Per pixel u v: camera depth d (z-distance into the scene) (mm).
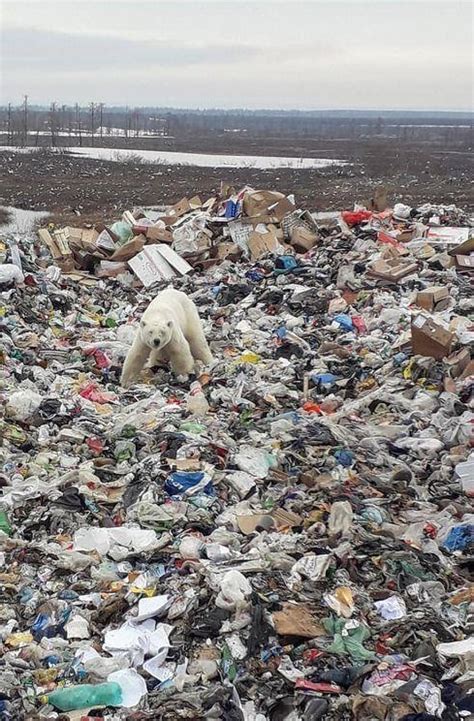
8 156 64375
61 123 151875
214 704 4938
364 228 18781
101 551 6695
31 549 6707
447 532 7086
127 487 7789
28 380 10938
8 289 15016
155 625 5789
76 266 18609
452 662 5383
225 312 15281
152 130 152000
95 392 10766
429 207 20578
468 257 16422
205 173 56750
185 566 6395
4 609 6016
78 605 6043
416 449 8914
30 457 8516
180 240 19047
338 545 6734
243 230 19219
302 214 19391
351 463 8391
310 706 4918
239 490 7770
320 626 5645
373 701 4895
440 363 11172
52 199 39844
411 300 14445
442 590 6266
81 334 14062
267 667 5309
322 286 16109
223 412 10031
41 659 5484
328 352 12531
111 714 4973
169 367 12148
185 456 8320
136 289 17766
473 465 8289
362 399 10305
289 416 9633
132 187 46250
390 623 5754
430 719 4805
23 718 4902
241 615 5676
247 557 6473
